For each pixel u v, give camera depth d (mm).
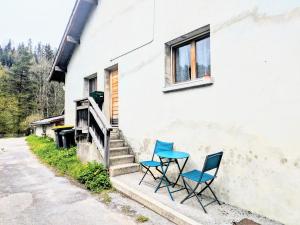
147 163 4504
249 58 3543
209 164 3379
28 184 5328
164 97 5105
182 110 4652
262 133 3342
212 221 3096
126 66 6457
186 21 4652
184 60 5070
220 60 3963
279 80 3182
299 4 3021
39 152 9688
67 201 4184
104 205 3961
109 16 7422
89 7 8445
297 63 3016
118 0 6973
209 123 4105
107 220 3395
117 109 7363
